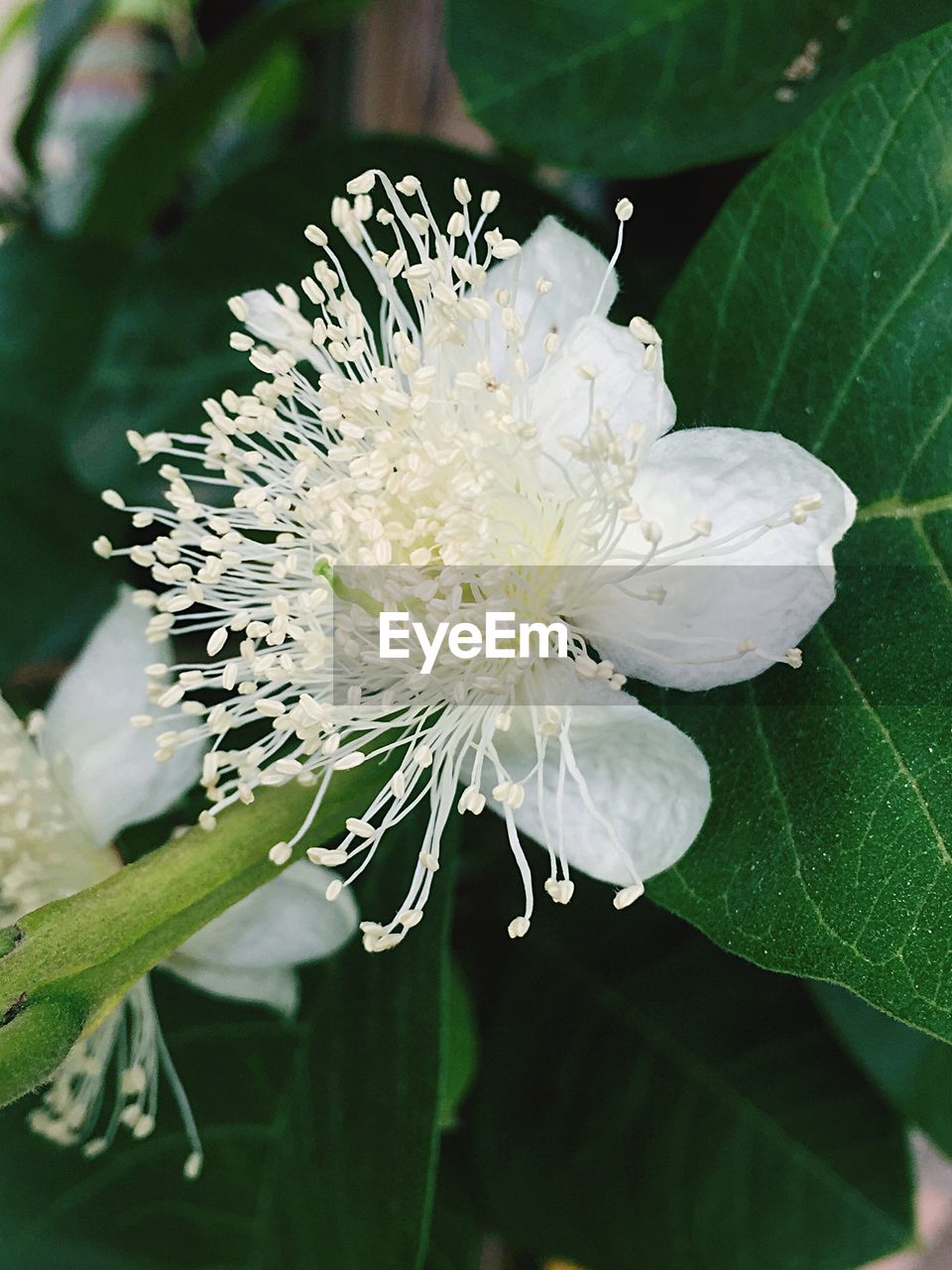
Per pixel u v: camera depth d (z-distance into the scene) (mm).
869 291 57
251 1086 79
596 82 76
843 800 54
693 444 55
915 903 52
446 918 66
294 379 61
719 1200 85
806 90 72
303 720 56
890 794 53
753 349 61
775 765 56
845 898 53
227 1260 77
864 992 52
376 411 61
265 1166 78
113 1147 81
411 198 83
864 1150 84
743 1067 87
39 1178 80
